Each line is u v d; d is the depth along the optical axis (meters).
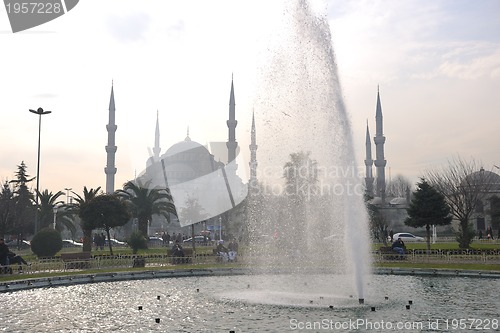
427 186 44.22
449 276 26.30
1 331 12.73
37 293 19.86
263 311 15.31
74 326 13.33
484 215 72.25
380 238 61.81
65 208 54.25
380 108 129.00
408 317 14.16
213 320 14.00
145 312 15.37
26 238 78.75
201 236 76.94
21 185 71.31
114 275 25.50
